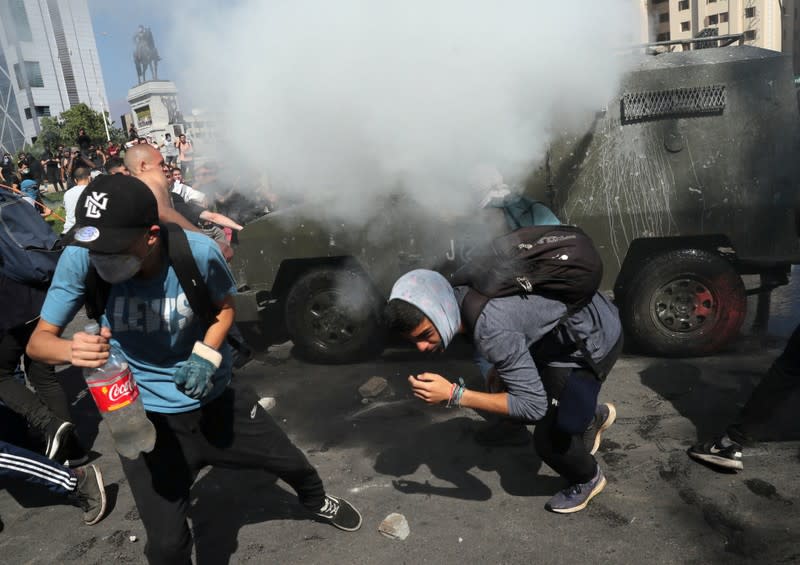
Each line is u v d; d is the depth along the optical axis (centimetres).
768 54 366
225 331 185
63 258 172
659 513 248
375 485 287
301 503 242
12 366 303
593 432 282
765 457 281
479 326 198
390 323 195
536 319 204
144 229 160
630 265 413
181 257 172
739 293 388
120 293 178
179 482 190
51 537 271
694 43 395
